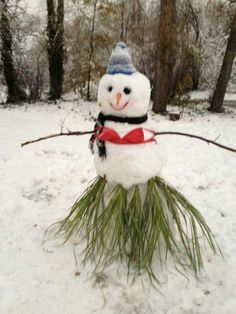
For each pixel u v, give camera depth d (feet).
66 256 9.80
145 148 8.31
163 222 8.71
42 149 20.38
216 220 12.21
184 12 42.39
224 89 39.65
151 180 8.98
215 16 45.42
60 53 44.98
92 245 9.01
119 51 8.11
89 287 8.70
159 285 8.80
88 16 44.27
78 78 46.39
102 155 8.48
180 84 44.16
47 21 44.27
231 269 9.56
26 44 45.85
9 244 10.40
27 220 11.76
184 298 8.51
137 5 43.29
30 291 8.53
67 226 10.78
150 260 8.69
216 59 54.95
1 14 40.86
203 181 16.17
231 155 20.62
